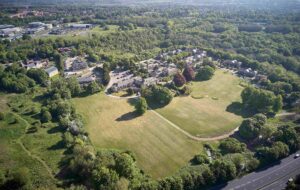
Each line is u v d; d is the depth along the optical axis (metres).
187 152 186.00
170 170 169.12
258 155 180.00
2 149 179.38
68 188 147.88
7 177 154.75
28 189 147.62
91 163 158.62
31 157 173.00
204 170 161.25
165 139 199.25
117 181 145.62
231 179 161.62
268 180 162.38
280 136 190.25
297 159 179.62
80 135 193.88
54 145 185.12
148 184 146.88
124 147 188.62
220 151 186.62
